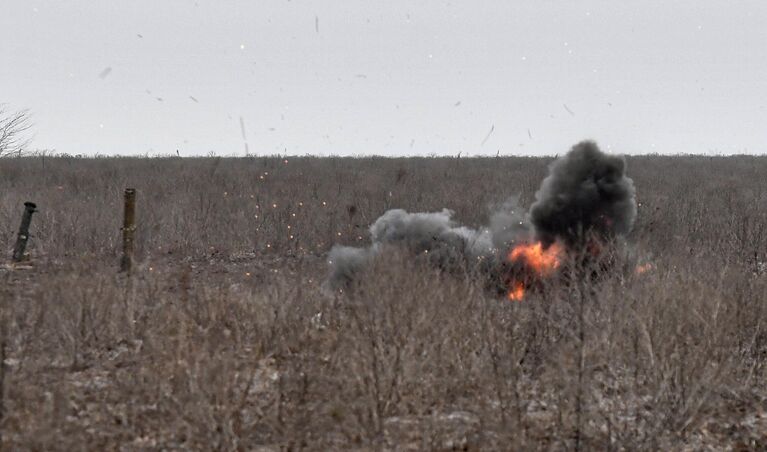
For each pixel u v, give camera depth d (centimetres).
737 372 2270
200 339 2295
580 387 1936
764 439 1911
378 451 1756
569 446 1822
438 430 1848
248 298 2809
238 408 1856
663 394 2012
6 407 1848
